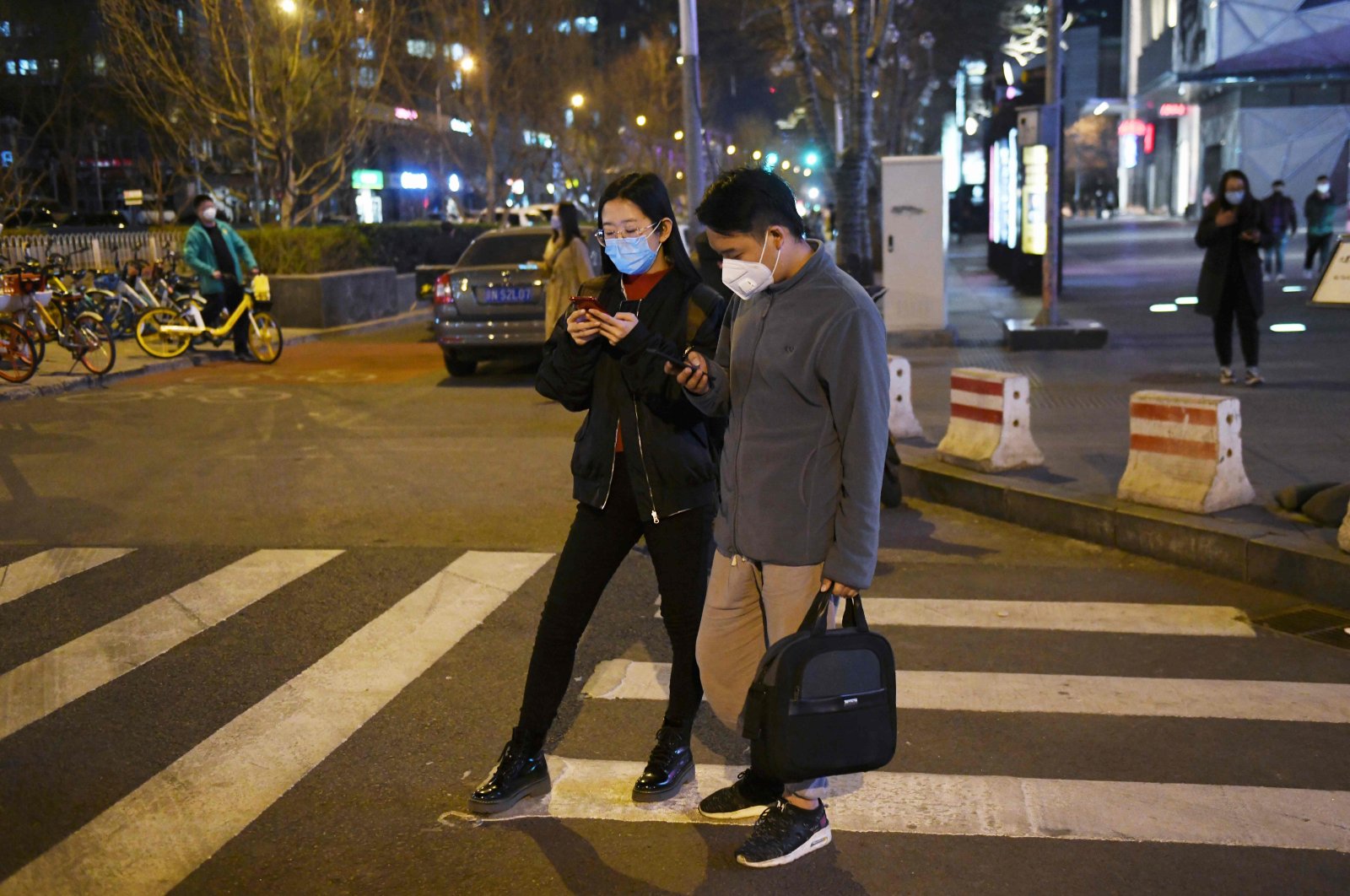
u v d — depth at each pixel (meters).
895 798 3.84
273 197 25.70
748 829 3.66
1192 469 6.54
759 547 3.22
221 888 3.39
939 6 33.09
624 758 4.18
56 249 19.89
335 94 26.48
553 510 7.64
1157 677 4.83
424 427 10.56
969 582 6.14
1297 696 4.59
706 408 3.40
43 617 5.71
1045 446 8.45
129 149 42.25
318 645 5.31
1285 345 13.03
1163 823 3.64
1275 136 39.88
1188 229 41.78
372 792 3.94
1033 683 4.80
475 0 36.50
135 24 23.62
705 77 41.22
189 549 6.80
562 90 48.69
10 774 4.10
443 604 5.84
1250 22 36.78
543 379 3.74
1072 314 16.88
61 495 8.12
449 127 43.97
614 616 5.65
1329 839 3.52
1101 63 65.75
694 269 3.67
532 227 14.60
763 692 3.07
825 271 3.12
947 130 55.28
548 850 3.56
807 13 21.05
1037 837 3.58
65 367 13.96
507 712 4.58
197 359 15.22
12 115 34.41
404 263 25.70
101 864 3.52
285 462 9.13
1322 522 6.15
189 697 4.75
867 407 3.05
